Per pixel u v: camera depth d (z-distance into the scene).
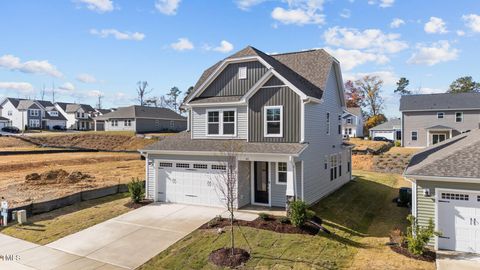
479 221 11.13
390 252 11.40
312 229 12.96
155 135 54.91
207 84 19.31
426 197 11.77
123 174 27.30
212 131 18.53
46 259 10.98
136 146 49.66
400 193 18.70
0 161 31.81
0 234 13.42
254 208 16.34
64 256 11.19
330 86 21.09
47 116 82.50
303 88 17.08
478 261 10.45
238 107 17.72
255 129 17.20
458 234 11.40
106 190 19.62
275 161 15.39
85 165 32.72
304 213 12.91
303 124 16.14
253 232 12.63
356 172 32.41
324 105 19.92
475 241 11.20
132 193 17.47
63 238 12.78
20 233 13.45
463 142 15.46
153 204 17.52
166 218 14.93
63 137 54.03
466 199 11.30
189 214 15.45
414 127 45.91
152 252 11.35
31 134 59.09
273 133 16.78
